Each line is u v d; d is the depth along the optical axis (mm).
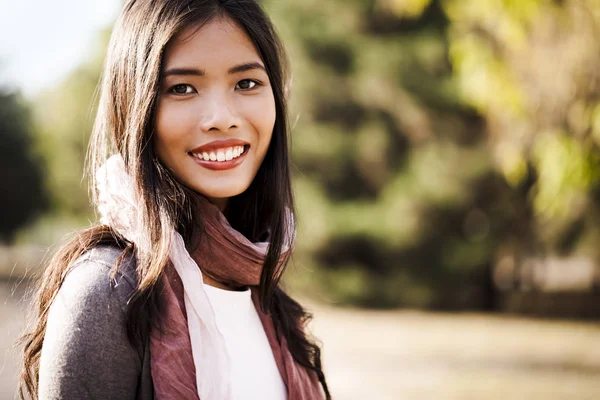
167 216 1560
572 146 3727
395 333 13953
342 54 17703
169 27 1590
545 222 15883
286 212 1886
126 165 1607
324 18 17609
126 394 1474
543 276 18297
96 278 1476
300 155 17719
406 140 17891
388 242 17578
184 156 1645
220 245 1691
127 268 1517
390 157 17766
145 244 1529
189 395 1503
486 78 3738
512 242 17484
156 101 1594
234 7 1682
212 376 1554
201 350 1554
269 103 1739
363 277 18125
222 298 1739
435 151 17141
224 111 1631
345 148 17594
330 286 18109
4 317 9227
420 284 18078
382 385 8883
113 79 1650
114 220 1573
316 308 17625
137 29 1620
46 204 23438
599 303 17672
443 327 15078
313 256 18016
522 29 3551
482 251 17484
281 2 17766
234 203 1930
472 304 18297
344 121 17984
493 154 15711
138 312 1479
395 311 17938
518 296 18250
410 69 17344
